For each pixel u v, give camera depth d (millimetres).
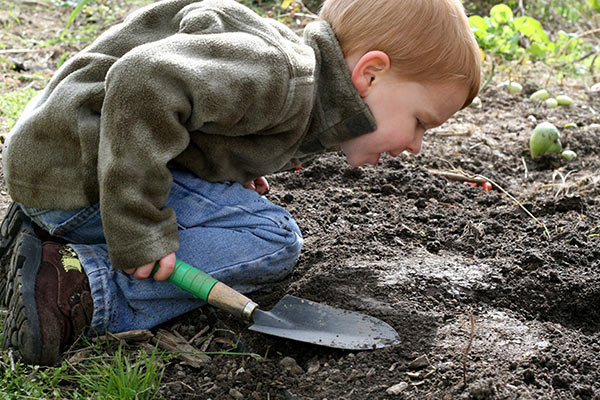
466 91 1163
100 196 1038
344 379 1059
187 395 1040
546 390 1028
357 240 1330
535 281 1229
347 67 1126
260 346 1127
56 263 1092
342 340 1096
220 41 1056
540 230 1385
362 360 1079
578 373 1064
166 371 1081
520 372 1045
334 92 1126
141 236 1037
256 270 1174
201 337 1143
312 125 1146
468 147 1760
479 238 1364
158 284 1120
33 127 1092
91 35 2332
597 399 1020
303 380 1063
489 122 1907
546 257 1285
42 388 1016
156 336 1137
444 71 1128
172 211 1071
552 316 1201
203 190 1164
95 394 1021
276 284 1222
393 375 1057
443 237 1362
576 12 2773
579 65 2314
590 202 1509
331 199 1470
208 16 1095
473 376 1038
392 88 1129
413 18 1113
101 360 1079
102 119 1035
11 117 1712
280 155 1144
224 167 1157
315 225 1378
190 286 1085
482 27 2076
